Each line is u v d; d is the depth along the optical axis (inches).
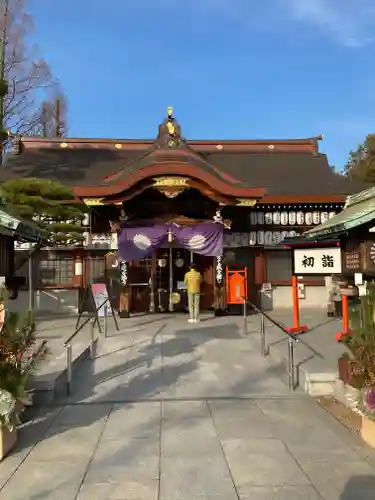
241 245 656.4
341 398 268.2
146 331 478.3
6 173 721.6
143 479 175.3
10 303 637.3
